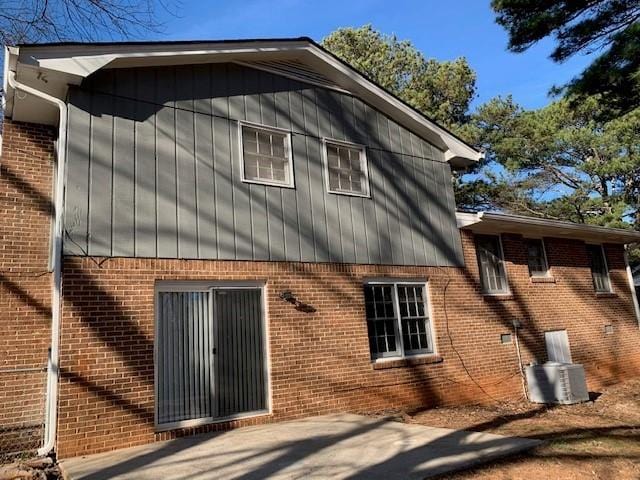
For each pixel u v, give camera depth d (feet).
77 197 25.48
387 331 36.19
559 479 18.47
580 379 40.55
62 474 20.68
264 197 31.96
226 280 29.22
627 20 40.11
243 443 23.36
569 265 51.44
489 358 41.22
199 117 30.55
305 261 32.76
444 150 44.06
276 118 34.06
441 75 95.86
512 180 101.40
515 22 42.75
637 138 80.94
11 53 24.71
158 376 26.07
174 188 28.55
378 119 40.11
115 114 27.63
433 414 33.45
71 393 23.32
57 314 23.84
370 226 36.94
